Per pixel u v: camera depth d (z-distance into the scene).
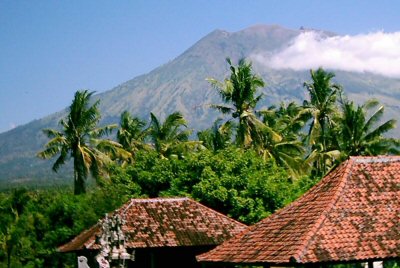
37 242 42.38
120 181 46.59
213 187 41.00
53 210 43.06
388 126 50.44
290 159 53.38
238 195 40.66
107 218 23.11
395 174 25.28
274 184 40.75
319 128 54.28
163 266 34.09
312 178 50.59
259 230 25.11
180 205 36.50
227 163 42.59
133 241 33.19
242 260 23.44
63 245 38.00
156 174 45.53
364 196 24.06
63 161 55.00
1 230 45.38
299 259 21.23
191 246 33.97
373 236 22.45
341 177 24.88
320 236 22.20
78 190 54.25
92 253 33.53
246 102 53.44
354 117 50.34
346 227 22.69
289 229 23.59
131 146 67.62
